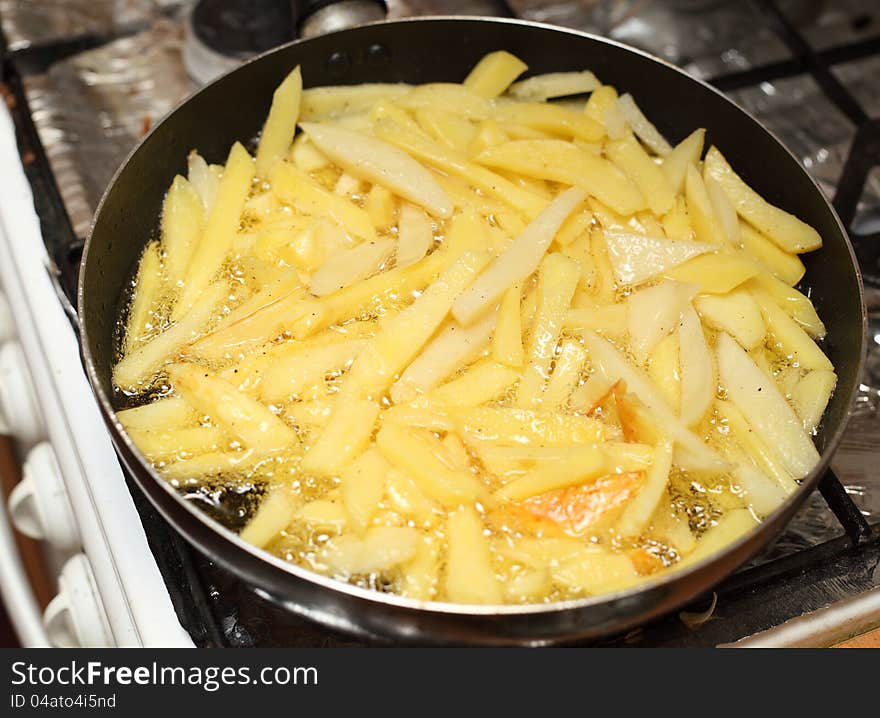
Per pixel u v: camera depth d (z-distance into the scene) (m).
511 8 1.30
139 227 0.97
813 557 0.81
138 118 1.20
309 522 0.75
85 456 0.87
